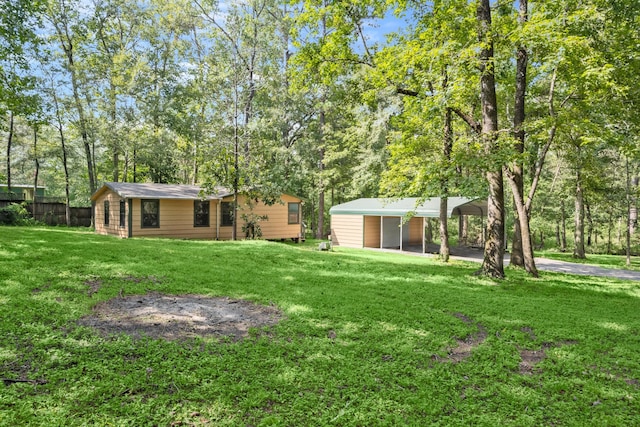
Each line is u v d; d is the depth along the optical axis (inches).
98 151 1045.8
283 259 440.5
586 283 400.5
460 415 127.9
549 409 135.1
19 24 514.0
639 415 133.0
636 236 976.3
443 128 511.8
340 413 123.0
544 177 967.0
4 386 124.8
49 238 446.0
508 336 207.0
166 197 674.8
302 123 1100.5
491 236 403.9
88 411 116.2
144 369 145.5
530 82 506.3
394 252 706.8
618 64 387.5
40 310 194.9
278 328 199.0
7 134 1010.1
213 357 159.5
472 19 376.5
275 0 869.2
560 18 373.1
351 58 475.5
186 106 973.2
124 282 270.1
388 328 207.2
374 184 968.9
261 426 114.7
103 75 884.6
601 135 417.4
